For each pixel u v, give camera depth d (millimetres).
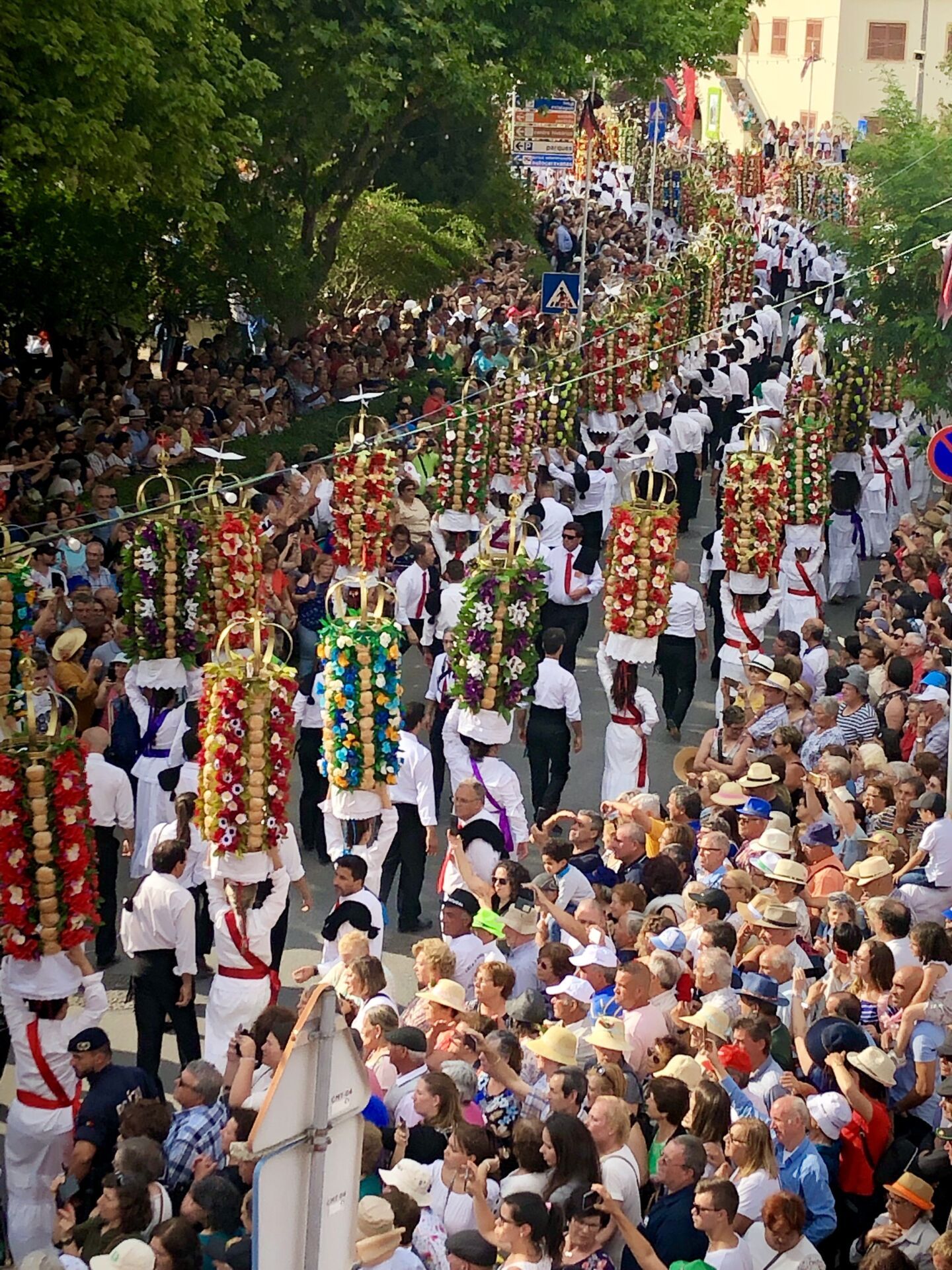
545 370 65312
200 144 55938
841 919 28281
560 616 49406
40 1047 26516
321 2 72000
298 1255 15219
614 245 118312
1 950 26672
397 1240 19938
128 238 70000
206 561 39375
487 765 36531
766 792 35406
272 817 29688
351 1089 15484
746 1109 24062
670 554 40594
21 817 26406
